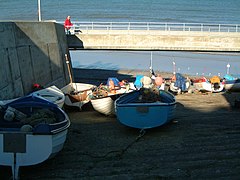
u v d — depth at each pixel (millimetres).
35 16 104188
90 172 8938
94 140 11844
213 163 9203
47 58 20453
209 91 23828
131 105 12344
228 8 140625
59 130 9109
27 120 10461
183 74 36562
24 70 16891
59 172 8992
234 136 11648
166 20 90062
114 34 24797
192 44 24297
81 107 17922
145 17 99375
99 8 136250
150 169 8992
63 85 23266
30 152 8648
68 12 116938
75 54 52031
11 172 9102
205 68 40344
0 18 97188
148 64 43531
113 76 35125
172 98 14039
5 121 10602
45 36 20391
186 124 13625
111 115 16047
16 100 11953
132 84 20969
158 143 11242
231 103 18828
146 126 12430
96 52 53938
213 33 24578
